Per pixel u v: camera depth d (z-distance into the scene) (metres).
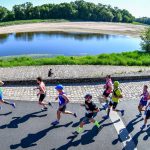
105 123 12.55
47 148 10.38
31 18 145.75
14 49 53.94
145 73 20.48
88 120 12.75
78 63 33.88
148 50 45.28
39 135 11.30
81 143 10.80
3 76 26.36
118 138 11.25
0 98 13.40
